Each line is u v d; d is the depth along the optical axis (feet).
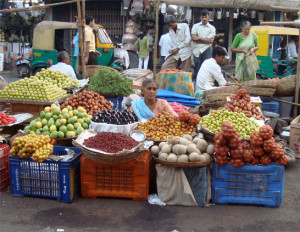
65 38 40.27
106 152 11.68
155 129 14.39
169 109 16.05
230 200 12.26
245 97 17.72
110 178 12.51
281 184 12.01
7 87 18.49
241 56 25.93
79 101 16.96
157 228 10.86
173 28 28.37
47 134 13.98
